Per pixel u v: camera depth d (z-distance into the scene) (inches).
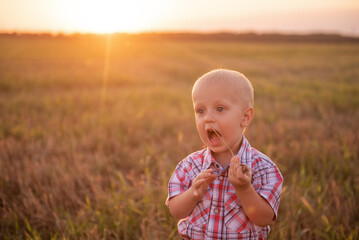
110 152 193.5
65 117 268.5
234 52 1451.8
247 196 54.7
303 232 102.6
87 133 227.5
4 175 146.8
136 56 1113.4
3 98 348.2
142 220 112.3
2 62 784.3
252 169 61.9
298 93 411.2
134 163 174.4
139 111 287.7
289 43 2566.4
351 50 1638.8
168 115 271.9
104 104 326.3
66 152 185.3
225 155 62.9
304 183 136.1
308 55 1350.9
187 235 64.8
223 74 58.8
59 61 852.0
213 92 57.6
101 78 529.7
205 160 64.2
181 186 66.4
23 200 123.7
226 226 60.6
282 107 319.9
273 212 59.4
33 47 1445.6
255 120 265.9
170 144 200.2
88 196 133.0
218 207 61.2
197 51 1462.8
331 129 235.1
